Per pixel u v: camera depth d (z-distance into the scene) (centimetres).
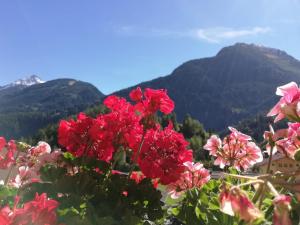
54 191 28
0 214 15
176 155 30
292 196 20
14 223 16
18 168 46
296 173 16
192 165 32
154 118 31
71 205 26
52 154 37
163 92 31
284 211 13
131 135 31
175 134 31
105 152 32
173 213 27
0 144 43
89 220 24
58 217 24
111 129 31
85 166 30
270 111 19
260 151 33
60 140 33
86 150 32
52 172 30
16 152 48
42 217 16
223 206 14
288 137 21
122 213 27
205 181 32
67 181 28
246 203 14
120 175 30
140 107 31
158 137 31
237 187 14
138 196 28
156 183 32
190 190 27
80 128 32
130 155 32
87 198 28
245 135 34
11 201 28
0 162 45
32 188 28
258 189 15
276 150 22
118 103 32
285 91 19
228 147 34
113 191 28
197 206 25
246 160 34
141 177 32
